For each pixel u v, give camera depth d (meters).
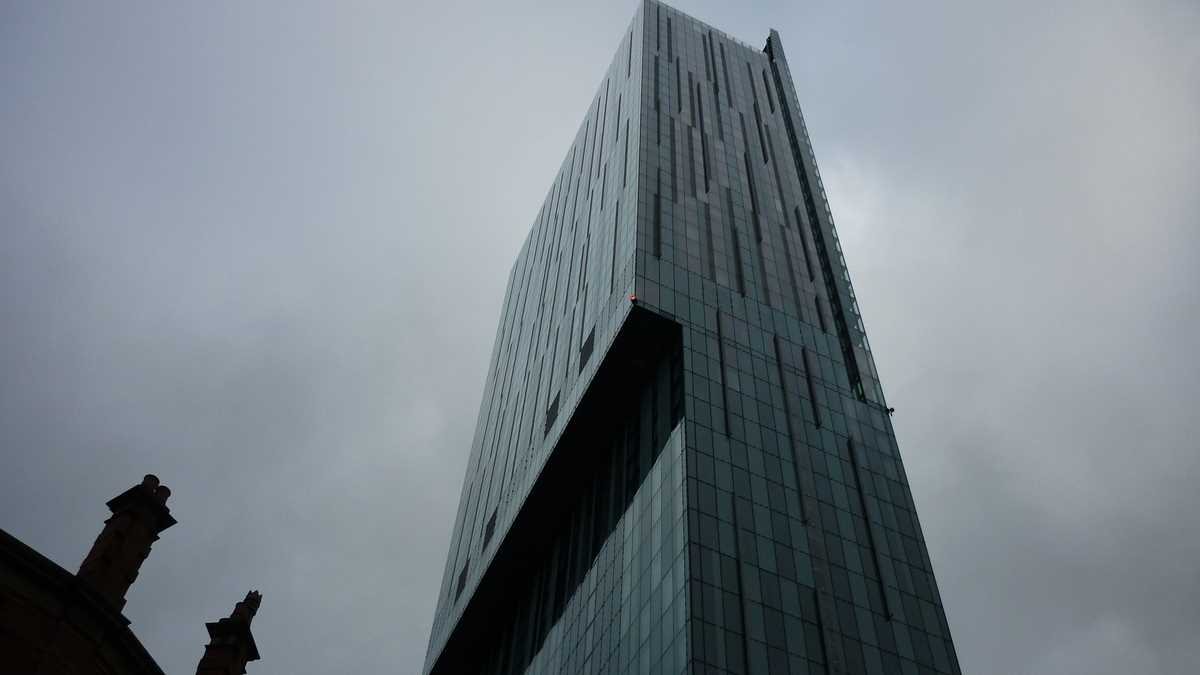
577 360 100.88
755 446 76.62
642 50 129.00
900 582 71.44
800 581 66.81
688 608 60.91
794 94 136.12
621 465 88.75
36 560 27.48
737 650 59.59
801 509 73.06
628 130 118.06
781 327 92.56
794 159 122.19
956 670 66.94
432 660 121.81
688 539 65.69
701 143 114.44
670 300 88.38
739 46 142.62
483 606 110.81
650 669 62.59
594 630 76.50
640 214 97.56
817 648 62.53
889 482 81.12
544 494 100.62
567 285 122.88
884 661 64.38
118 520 31.56
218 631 34.19
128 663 29.73
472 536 125.31
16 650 26.39
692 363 82.25
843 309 100.88
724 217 104.00
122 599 30.45
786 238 106.56
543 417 108.31
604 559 81.81
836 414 85.50
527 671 91.62
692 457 72.62
